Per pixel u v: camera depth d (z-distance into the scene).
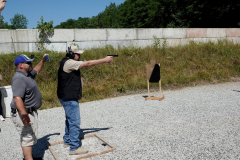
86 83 8.72
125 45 11.59
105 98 7.93
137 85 8.66
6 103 6.33
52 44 10.55
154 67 7.45
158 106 6.35
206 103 6.37
